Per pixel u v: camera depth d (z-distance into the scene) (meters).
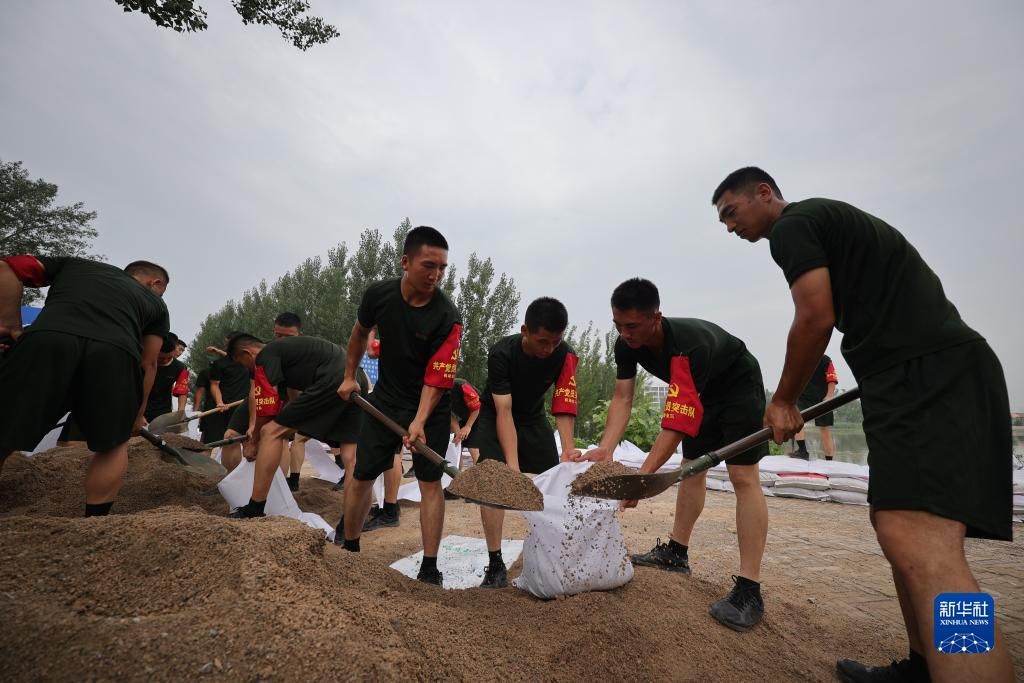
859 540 4.18
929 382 1.53
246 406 5.48
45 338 2.35
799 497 6.12
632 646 1.93
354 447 4.54
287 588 1.44
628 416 3.05
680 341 2.59
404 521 4.62
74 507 3.90
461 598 2.23
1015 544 4.08
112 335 2.56
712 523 4.68
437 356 2.90
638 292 2.56
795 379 1.83
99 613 1.34
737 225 2.18
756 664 2.05
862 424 1.67
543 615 2.11
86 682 1.12
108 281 2.72
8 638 1.20
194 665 1.16
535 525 2.45
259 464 3.77
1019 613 2.68
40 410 2.32
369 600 1.62
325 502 5.26
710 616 2.38
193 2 3.75
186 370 7.68
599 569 2.36
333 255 26.17
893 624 2.58
